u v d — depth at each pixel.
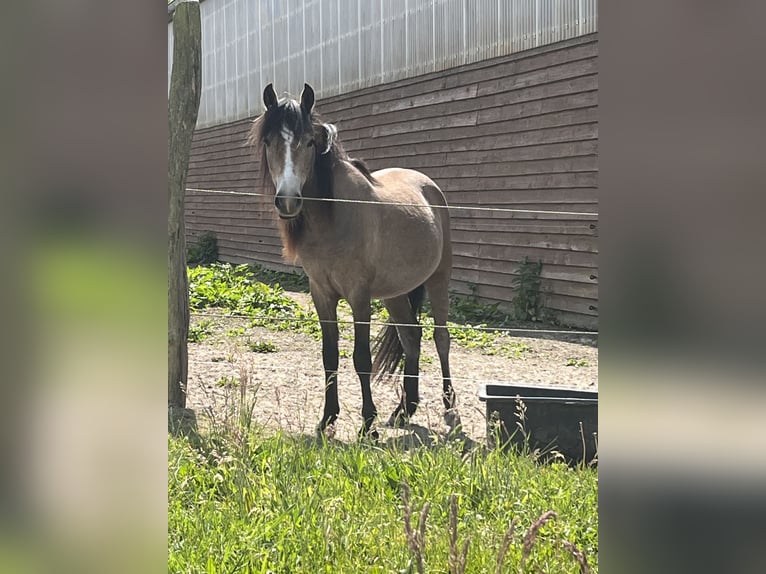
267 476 3.22
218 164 17.42
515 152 9.31
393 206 5.09
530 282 9.08
